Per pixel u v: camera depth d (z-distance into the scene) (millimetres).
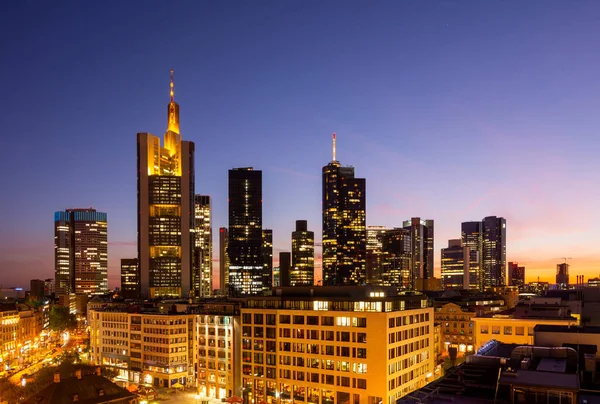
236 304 197875
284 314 158625
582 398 38312
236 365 183625
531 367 45031
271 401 159750
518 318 122438
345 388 142750
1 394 148000
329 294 161000
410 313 151250
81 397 115062
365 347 140000
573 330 56312
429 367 162375
